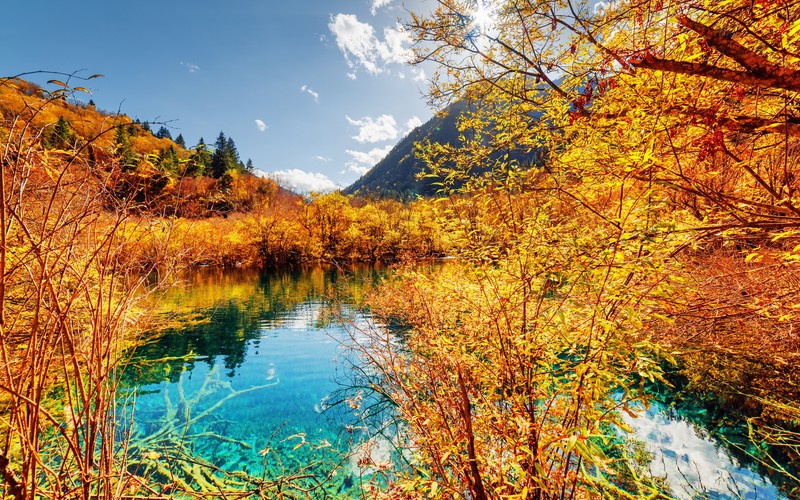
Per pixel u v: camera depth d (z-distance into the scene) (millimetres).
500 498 2656
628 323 2096
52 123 1890
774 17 1963
